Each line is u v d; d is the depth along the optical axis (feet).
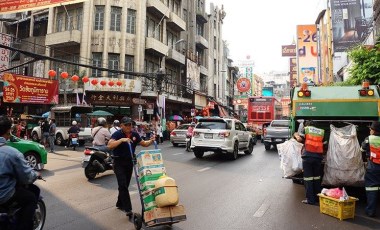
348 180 21.54
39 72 96.63
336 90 25.53
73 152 54.65
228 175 32.17
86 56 88.89
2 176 11.41
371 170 18.98
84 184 27.20
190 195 23.34
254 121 94.94
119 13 93.15
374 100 24.02
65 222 16.92
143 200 16.03
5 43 67.92
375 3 62.03
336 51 96.32
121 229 15.94
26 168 11.89
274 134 61.11
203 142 44.29
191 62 124.88
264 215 18.58
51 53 96.07
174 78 119.34
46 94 64.64
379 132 19.07
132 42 93.61
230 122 46.34
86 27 89.61
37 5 37.19
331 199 18.54
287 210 19.72
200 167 37.50
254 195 23.59
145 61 99.66
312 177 21.62
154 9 101.09
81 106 70.44
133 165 17.63
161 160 16.61
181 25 119.44
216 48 167.94
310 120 25.70
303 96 25.79
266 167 38.09
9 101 58.85
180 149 62.59
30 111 94.38
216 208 19.93
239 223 17.03
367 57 36.65
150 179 16.01
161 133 80.23
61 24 96.22
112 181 28.58
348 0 96.37
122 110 92.48
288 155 24.52
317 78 125.39
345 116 24.57
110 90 86.07
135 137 18.88
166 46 105.60
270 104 94.38
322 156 21.68
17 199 12.17
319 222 17.46
